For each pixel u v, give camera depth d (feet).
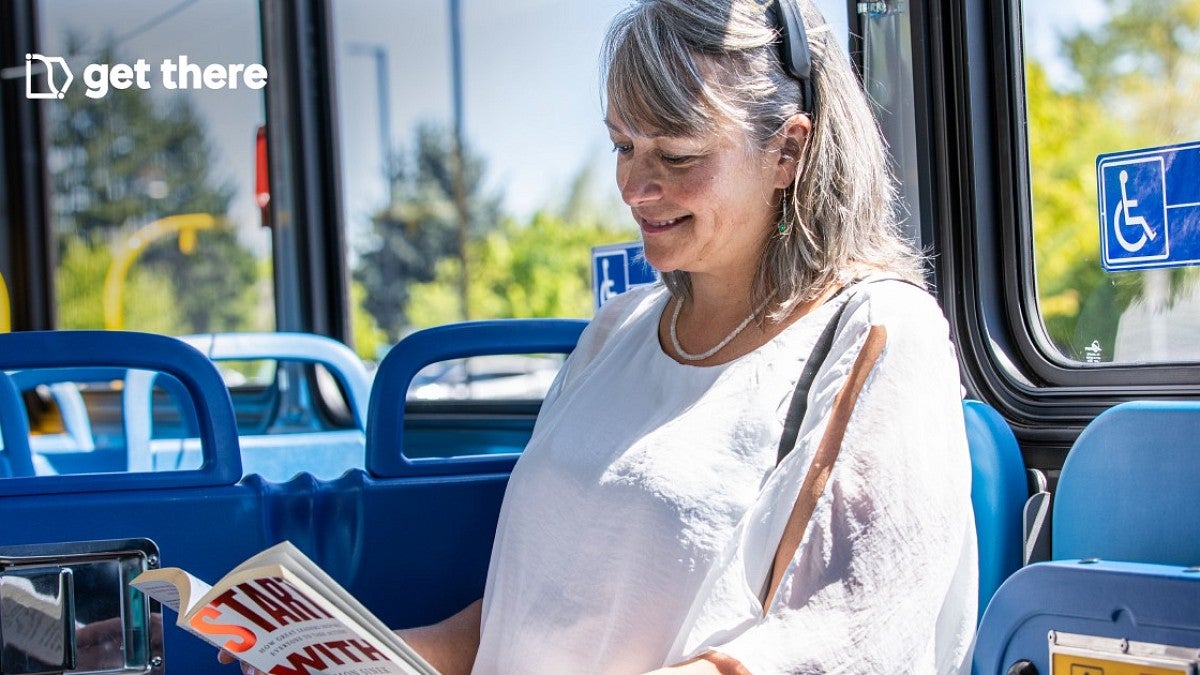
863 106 4.80
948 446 4.18
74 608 4.92
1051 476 5.28
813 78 4.67
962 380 5.75
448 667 5.09
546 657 4.56
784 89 4.57
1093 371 5.45
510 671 4.71
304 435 9.36
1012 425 5.48
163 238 13.03
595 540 4.50
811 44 4.68
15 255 13.35
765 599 4.18
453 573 5.69
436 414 10.03
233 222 12.50
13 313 13.37
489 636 4.89
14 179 13.38
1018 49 5.75
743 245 4.63
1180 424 4.07
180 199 12.84
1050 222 5.68
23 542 4.95
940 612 4.33
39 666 4.88
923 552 4.04
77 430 10.91
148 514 5.12
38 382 9.75
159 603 5.06
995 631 3.84
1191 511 4.02
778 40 4.58
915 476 4.07
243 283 12.47
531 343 5.80
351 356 9.48
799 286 4.57
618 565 4.42
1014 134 5.76
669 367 4.76
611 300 5.49
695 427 4.45
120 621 4.99
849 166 4.66
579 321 5.93
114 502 5.07
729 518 4.25
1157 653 3.43
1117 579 3.51
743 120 4.49
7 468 7.19
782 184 4.62
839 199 4.65
